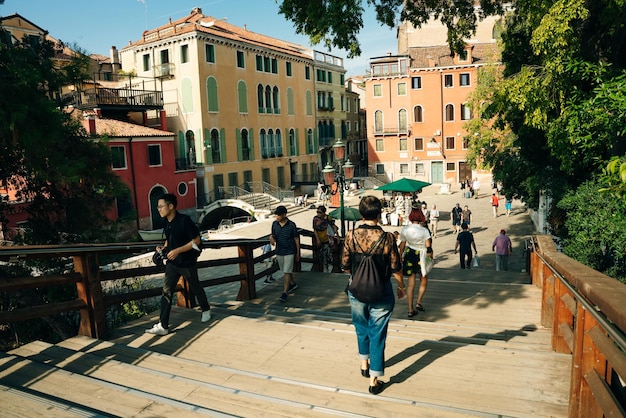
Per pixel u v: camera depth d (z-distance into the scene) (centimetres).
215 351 513
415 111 5388
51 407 322
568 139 1030
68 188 1307
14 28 3525
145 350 487
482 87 2700
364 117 7012
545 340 591
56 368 409
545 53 1038
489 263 2003
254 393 388
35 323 1265
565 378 417
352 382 423
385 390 404
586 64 933
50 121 919
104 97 3397
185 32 3809
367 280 392
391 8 1477
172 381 407
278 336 550
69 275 522
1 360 426
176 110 3988
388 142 5550
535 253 919
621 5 952
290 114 5047
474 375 429
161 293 636
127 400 360
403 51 5956
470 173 5316
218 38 4003
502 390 397
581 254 1005
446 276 1145
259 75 4541
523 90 1141
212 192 3991
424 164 5441
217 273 2023
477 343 548
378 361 393
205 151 3912
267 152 4669
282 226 851
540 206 2355
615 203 955
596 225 964
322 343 523
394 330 604
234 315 638
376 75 5459
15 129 872
